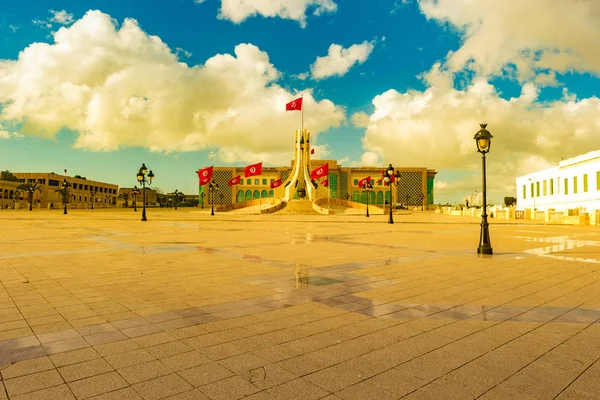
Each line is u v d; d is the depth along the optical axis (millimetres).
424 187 144500
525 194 70125
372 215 63281
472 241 18516
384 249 14656
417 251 14102
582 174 51188
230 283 8125
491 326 5441
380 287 7883
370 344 4707
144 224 30531
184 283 8078
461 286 8047
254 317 5766
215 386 3582
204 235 20625
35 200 102500
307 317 5793
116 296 6914
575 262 11555
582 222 37969
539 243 17844
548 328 5367
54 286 7688
